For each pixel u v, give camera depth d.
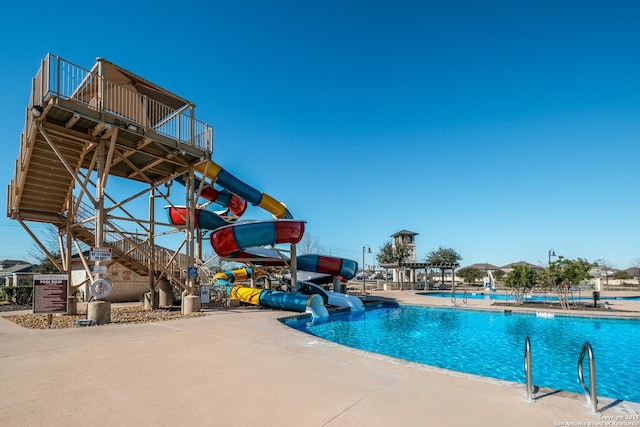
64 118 11.59
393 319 17.81
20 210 14.49
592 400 4.33
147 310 15.97
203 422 4.06
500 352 11.12
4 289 21.16
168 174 17.34
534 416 4.18
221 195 22.09
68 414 4.28
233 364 6.50
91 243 16.73
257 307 17.94
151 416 4.22
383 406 4.51
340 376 5.76
